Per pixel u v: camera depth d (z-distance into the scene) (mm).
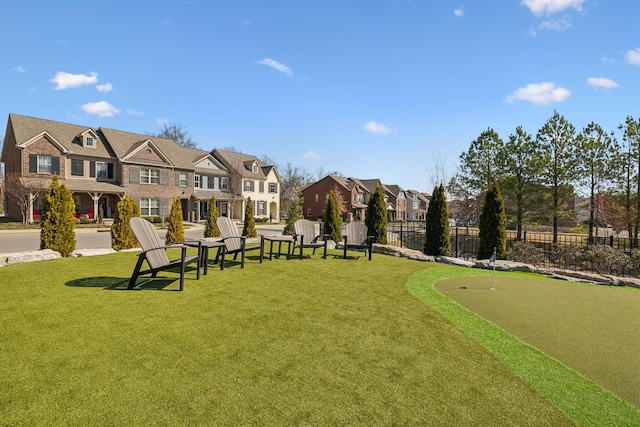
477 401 2312
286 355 2832
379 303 4496
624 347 3293
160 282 5023
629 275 9469
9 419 1886
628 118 16016
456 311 4316
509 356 3039
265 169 36656
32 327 3121
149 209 25688
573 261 10516
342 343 3141
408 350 3070
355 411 2117
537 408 2270
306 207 46594
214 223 13938
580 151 16609
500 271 7449
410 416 2102
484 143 20031
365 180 55781
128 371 2443
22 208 19750
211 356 2738
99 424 1885
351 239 9172
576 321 4043
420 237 17547
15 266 5762
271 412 2066
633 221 16031
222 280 5336
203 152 31609
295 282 5422
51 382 2256
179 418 1968
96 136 23797
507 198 18219
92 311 3623
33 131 21250
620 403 2371
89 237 15680
